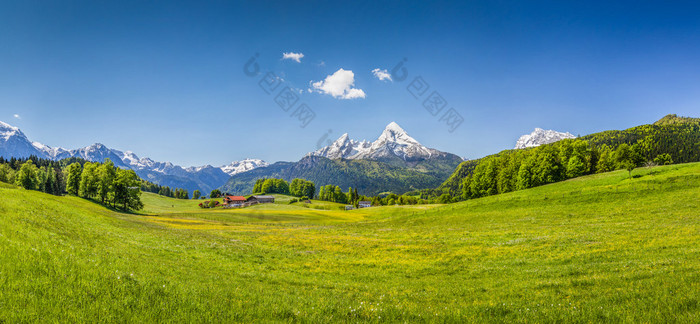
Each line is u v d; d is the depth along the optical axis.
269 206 151.88
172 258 24.77
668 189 56.62
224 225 76.44
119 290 10.98
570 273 20.38
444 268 26.70
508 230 44.44
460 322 11.13
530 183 107.88
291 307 12.52
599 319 10.34
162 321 9.37
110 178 108.69
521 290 17.44
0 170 139.75
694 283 13.11
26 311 8.27
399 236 48.75
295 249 37.56
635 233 31.73
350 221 102.88
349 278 23.89
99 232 29.44
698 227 31.08
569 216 51.56
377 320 11.29
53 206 39.72
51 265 11.45
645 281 15.03
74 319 8.43
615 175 87.38
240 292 14.52
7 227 14.98
